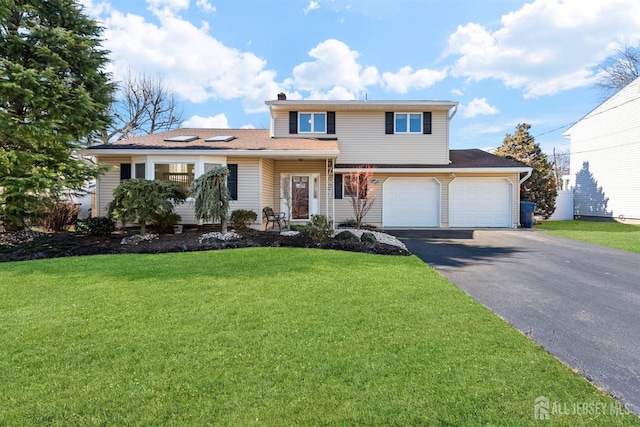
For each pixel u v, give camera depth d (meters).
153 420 2.10
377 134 15.66
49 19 10.04
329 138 15.52
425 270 6.11
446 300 4.40
